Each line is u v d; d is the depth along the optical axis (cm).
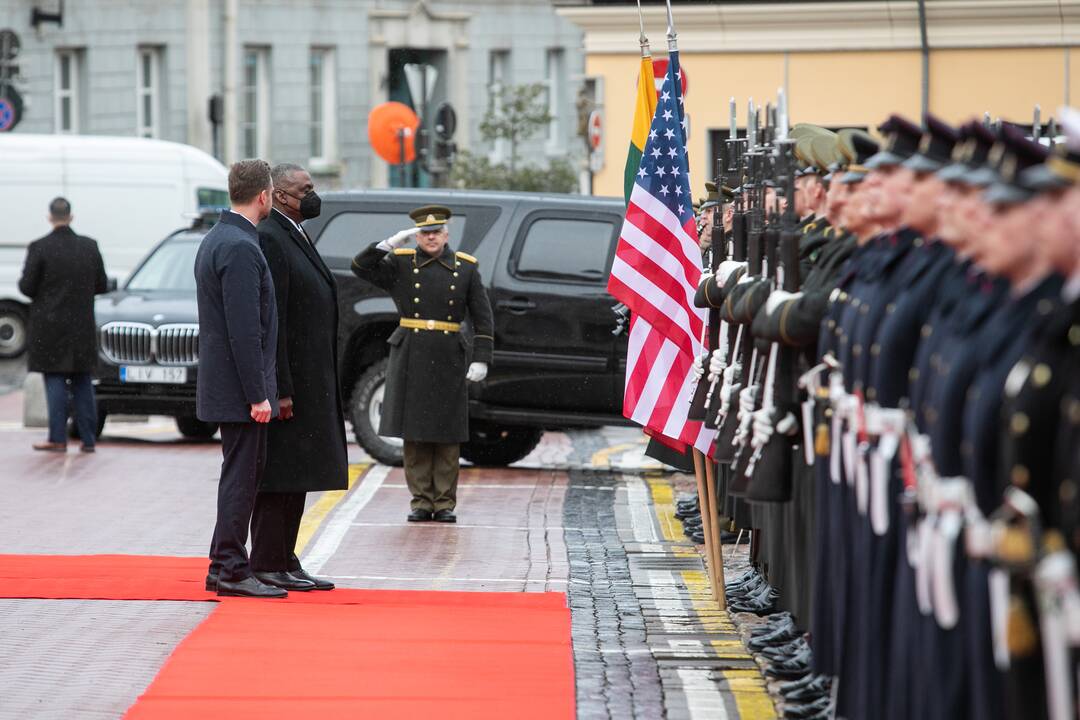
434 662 1248
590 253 2411
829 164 1202
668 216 1590
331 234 2459
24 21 5784
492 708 1117
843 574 986
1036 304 744
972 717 794
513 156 5697
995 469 754
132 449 2645
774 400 1125
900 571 891
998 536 729
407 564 1714
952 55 3497
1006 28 3459
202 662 1241
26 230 4228
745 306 1191
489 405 2400
